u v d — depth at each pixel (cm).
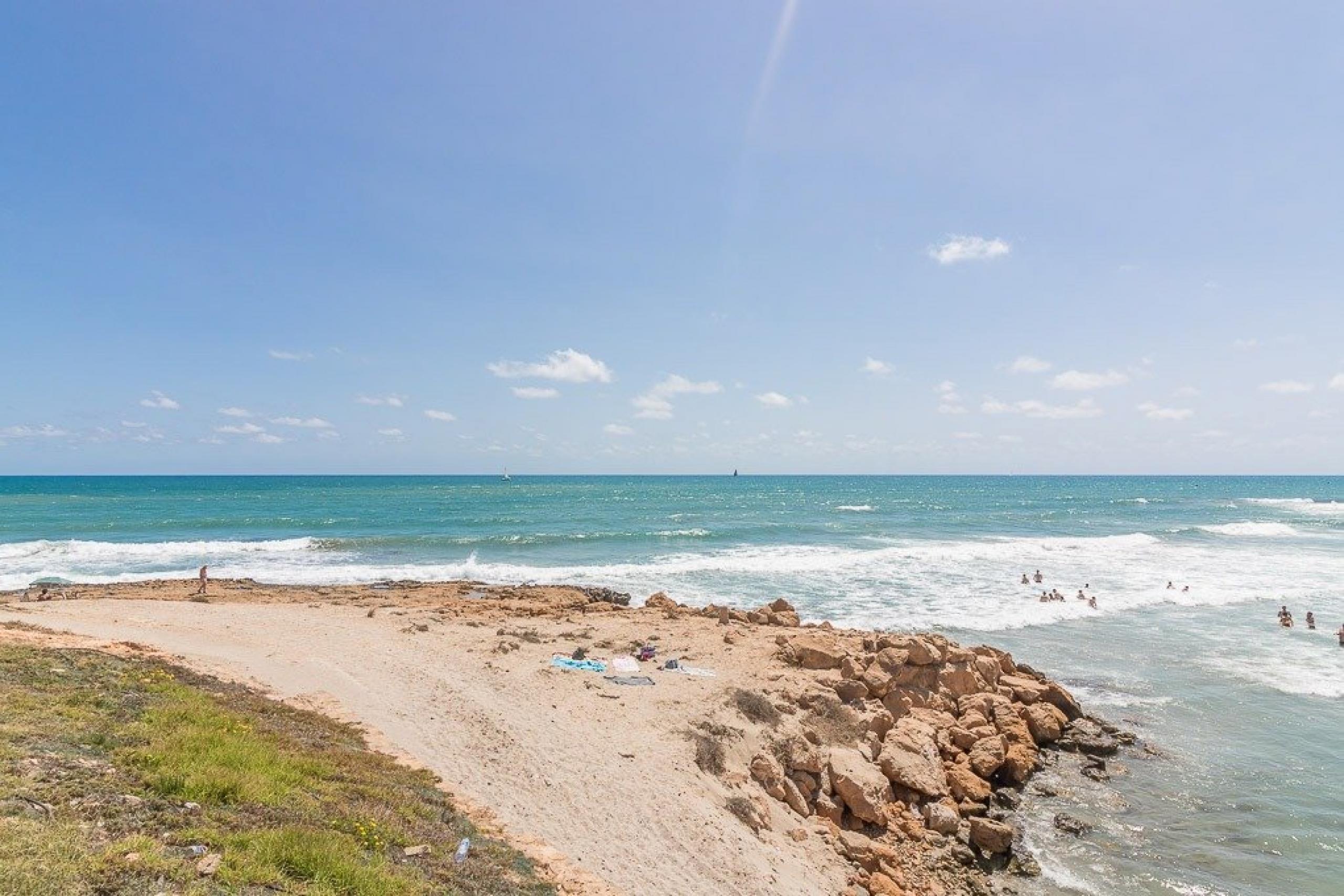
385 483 19788
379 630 2583
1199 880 1525
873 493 15638
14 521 7050
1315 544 6619
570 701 1938
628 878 1135
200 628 2412
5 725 1030
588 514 8481
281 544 5559
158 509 8631
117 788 896
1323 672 2817
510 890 927
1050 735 2180
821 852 1500
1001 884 1516
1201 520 9156
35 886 634
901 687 2311
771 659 2428
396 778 1243
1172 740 2211
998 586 4294
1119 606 3888
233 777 981
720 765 1686
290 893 740
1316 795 1878
